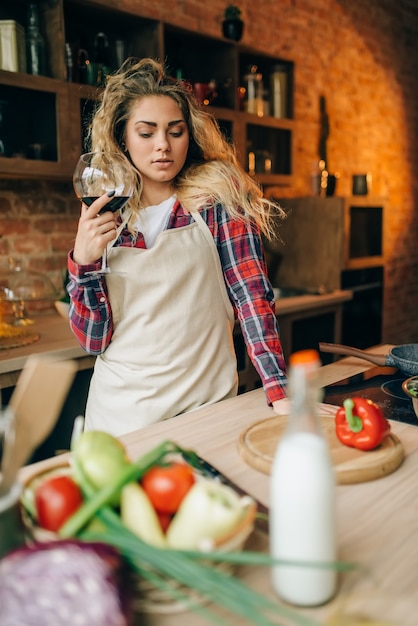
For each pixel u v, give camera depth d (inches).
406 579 28.3
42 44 95.0
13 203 107.0
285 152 145.7
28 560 23.0
